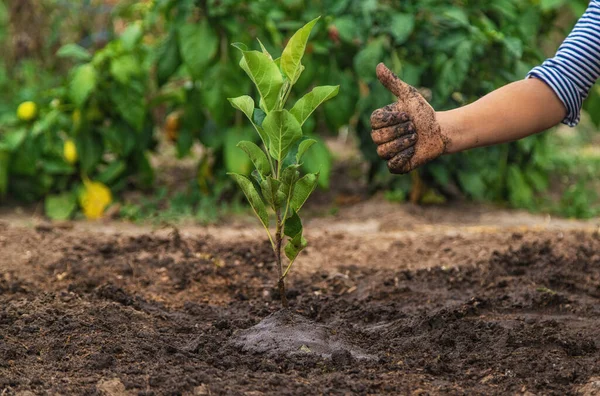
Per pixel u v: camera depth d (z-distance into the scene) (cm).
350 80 685
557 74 319
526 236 546
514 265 483
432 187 720
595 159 867
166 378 298
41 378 301
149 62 704
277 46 664
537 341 346
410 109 315
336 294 442
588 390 299
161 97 698
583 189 744
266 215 347
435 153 316
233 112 665
